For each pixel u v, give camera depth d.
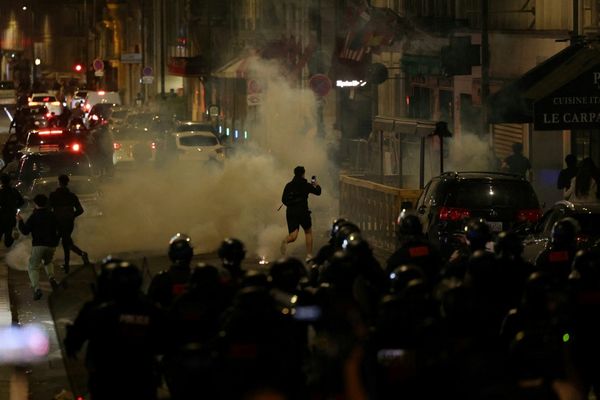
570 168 52.06
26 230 42.88
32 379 30.22
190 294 20.03
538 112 46.97
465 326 17.44
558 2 62.47
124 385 19.25
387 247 53.00
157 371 20.55
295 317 18.77
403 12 87.25
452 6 77.94
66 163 60.84
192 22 157.38
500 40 66.19
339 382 17.92
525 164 56.62
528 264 21.52
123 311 19.16
